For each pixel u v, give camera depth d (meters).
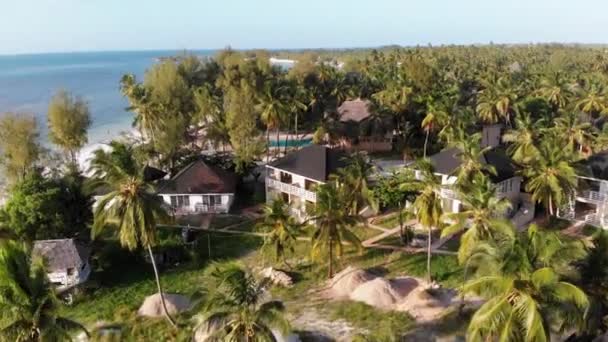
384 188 52.88
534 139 61.50
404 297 38.41
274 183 59.03
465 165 50.94
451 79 126.62
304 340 33.12
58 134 72.31
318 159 57.38
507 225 30.41
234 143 68.56
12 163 62.69
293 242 49.22
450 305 36.75
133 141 81.75
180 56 133.75
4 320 23.05
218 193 58.94
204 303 23.94
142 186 35.56
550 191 47.91
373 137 85.94
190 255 47.72
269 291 40.47
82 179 53.75
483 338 24.69
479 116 87.62
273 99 80.19
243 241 51.12
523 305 21.38
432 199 39.09
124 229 34.72
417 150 80.94
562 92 95.38
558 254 22.41
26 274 23.81
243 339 23.02
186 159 70.62
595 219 49.88
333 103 106.88
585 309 22.00
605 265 24.16
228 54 132.38
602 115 89.94
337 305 38.06
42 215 45.66
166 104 87.25
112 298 41.47
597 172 53.00
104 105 155.25
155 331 35.72
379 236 50.25
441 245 47.47
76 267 43.16
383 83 116.38
